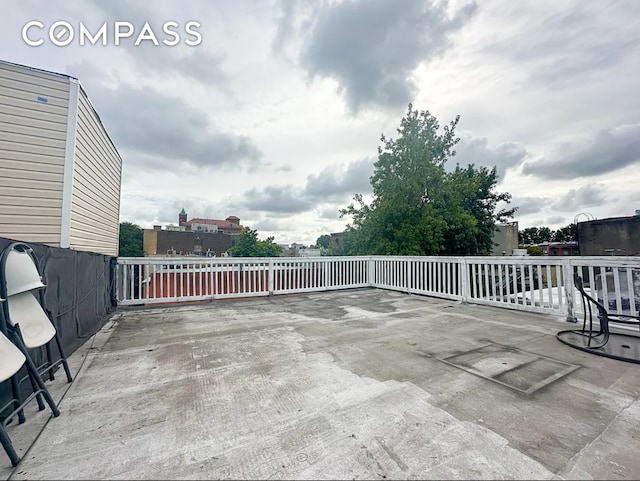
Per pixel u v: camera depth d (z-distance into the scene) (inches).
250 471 58.2
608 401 86.7
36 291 105.3
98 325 179.2
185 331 169.3
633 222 421.7
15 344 75.7
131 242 1299.2
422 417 77.9
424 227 462.0
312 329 171.9
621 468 58.8
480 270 247.4
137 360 123.1
